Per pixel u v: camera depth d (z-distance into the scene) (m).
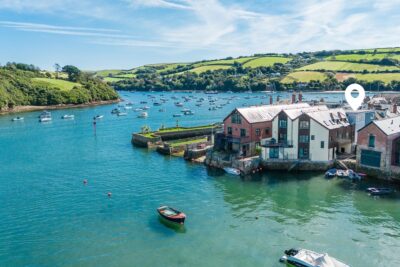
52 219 59.00
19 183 78.50
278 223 56.12
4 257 47.41
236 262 45.47
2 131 154.00
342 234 52.09
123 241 51.25
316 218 57.62
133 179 80.19
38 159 100.81
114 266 45.12
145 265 45.25
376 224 55.09
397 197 65.69
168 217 56.09
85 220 58.41
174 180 78.75
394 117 82.94
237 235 52.44
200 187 73.56
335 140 83.38
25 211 62.41
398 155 74.19
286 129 84.62
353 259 45.59
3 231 54.81
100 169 89.38
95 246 49.94
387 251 47.31
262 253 47.44
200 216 59.22
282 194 68.56
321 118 83.31
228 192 70.25
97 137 137.00
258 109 96.94
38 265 45.53
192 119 188.75
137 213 60.97
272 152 84.12
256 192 69.94
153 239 51.66
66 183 78.06
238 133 93.50
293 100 127.44
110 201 66.75
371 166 76.69
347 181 74.75
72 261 46.34
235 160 83.56
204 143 106.38
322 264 42.22
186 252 48.03
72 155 105.50
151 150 111.81
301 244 49.50
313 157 82.44
